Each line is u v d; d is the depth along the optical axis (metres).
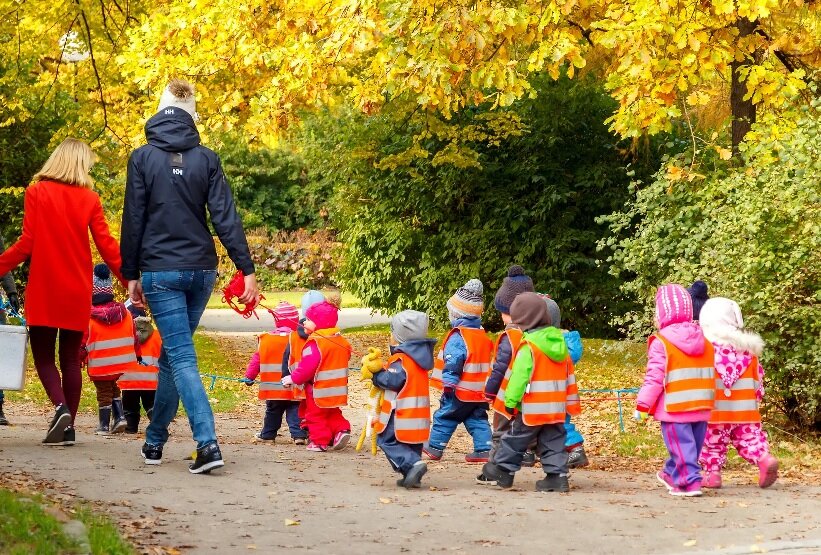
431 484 13.23
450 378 15.55
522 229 41.53
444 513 10.90
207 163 12.52
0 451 13.30
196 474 12.48
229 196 12.59
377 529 10.01
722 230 19.22
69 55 32.56
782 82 20.50
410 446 12.73
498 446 13.77
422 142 41.69
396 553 9.05
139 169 12.30
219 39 23.53
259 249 83.75
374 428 12.91
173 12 24.17
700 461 13.55
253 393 27.16
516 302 12.88
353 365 35.44
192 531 9.51
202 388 12.44
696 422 12.52
